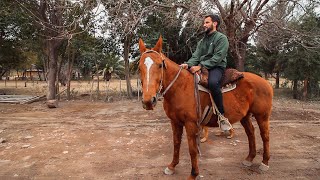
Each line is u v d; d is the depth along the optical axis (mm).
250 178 4219
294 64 13242
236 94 4051
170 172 4324
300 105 11438
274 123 7863
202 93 3828
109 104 11922
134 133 6801
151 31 13477
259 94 4273
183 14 9906
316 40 9594
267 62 17688
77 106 11438
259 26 9141
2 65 19297
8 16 11844
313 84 13938
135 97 14180
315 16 12672
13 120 8406
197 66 3865
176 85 3686
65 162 4879
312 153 5359
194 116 3742
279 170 4531
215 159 5012
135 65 14438
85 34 13227
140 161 4910
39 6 12039
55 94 13188
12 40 15602
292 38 10125
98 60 16672
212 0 8703
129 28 9055
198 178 4109
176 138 4199
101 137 6441
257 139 6262
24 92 18297
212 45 3943
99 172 4449
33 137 6449
